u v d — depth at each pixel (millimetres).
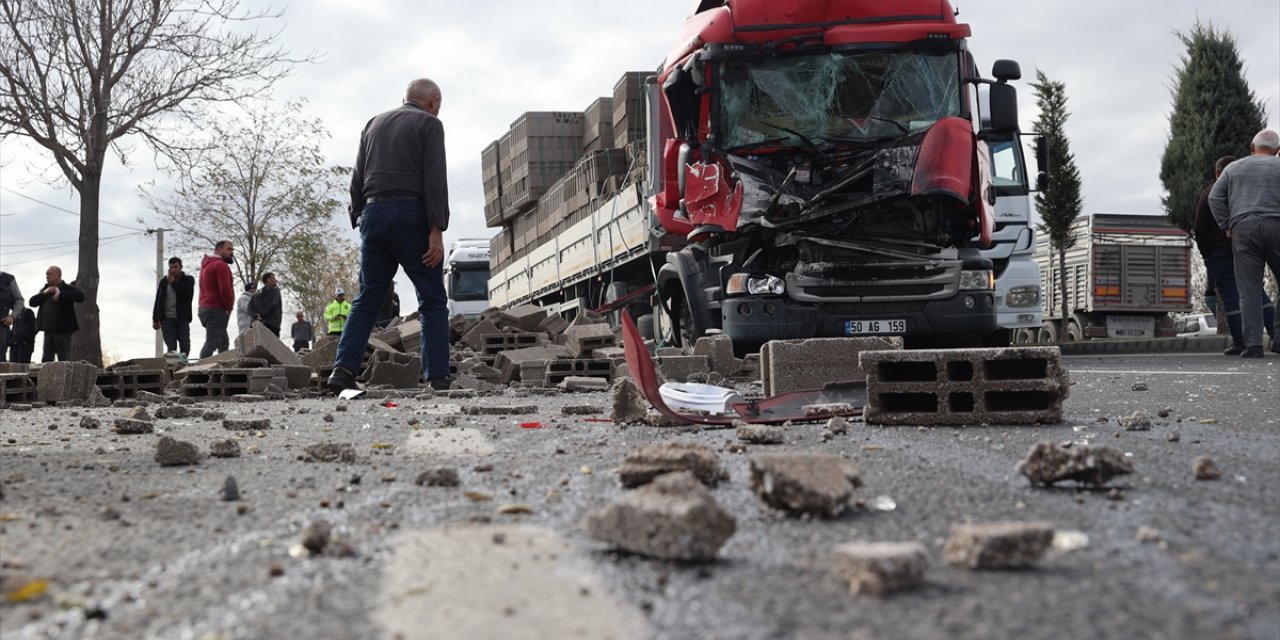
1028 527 2252
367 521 2848
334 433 5594
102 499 3299
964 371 5176
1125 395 7000
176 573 2305
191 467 4066
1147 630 1804
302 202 35812
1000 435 4512
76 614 2023
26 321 17781
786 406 5664
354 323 9125
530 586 2113
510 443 4727
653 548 2305
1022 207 15570
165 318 18062
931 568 2227
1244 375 8742
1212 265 13086
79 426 6547
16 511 3107
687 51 11680
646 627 1847
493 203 28453
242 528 2791
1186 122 32000
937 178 10344
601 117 22438
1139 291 26844
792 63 11062
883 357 4984
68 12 19953
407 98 9008
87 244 19859
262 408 8172
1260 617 1867
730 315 11312
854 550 2123
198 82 20719
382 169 8797
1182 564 2234
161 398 10516
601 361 11992
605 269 18078
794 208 10820
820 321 11125
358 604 2012
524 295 25656
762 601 1995
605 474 3574
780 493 2766
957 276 11055
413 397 9289
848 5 11086
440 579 2176
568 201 20906
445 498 3195
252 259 35781
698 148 11156
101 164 20172
